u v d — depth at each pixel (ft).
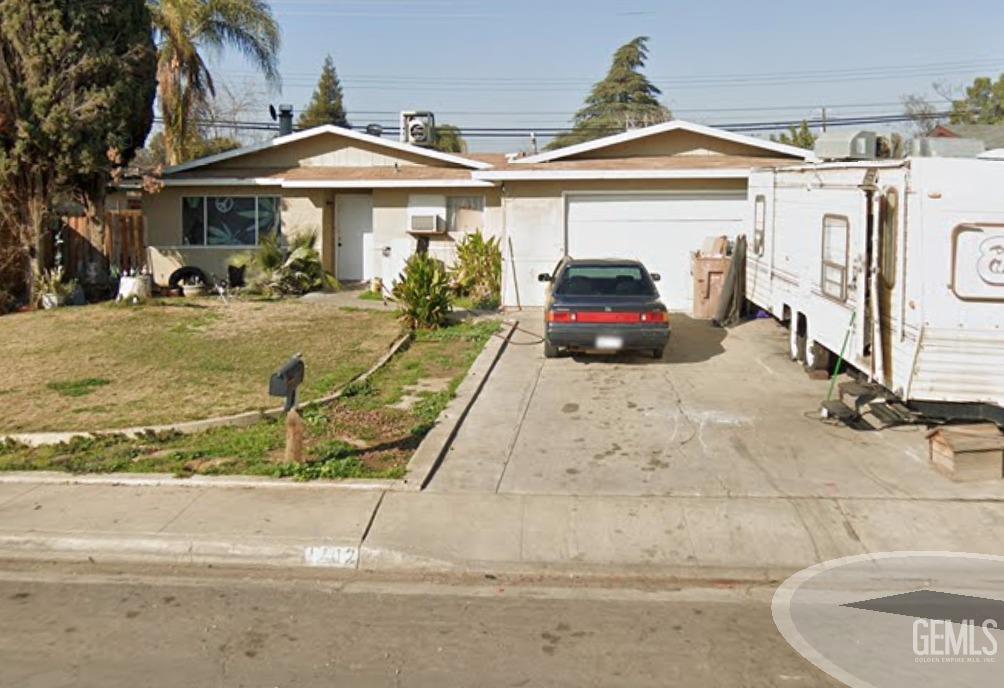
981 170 25.67
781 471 26.27
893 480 25.45
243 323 50.83
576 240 57.26
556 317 40.27
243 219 71.51
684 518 22.85
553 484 25.34
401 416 32.01
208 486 24.85
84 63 55.62
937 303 26.08
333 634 17.01
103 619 17.67
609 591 19.36
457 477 25.90
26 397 34.50
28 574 20.12
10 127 54.34
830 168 34.32
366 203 74.23
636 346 40.01
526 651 16.31
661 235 56.80
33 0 53.98
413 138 83.10
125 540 21.31
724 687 14.97
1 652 16.16
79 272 63.67
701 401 34.50
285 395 25.52
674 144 61.67
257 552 21.02
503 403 34.50
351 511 23.13
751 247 50.88
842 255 32.73
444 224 68.85
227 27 82.07
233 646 16.46
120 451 27.91
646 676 15.34
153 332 47.83
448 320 51.47
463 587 19.57
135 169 69.82
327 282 68.39
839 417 30.14
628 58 192.13
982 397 26.37
